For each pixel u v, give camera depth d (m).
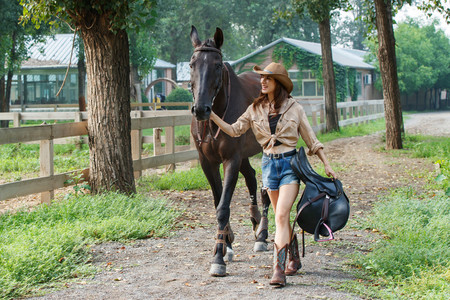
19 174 11.80
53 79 39.38
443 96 67.19
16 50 28.05
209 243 6.21
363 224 6.97
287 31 57.22
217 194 5.62
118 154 8.24
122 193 8.18
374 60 50.03
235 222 7.38
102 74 8.16
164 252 5.80
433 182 10.09
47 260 5.02
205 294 4.34
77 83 39.31
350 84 42.06
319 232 4.47
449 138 19.36
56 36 43.12
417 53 52.19
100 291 4.48
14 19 24.19
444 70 57.91
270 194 4.71
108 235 6.28
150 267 5.23
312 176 4.47
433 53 57.66
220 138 5.23
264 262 5.38
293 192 4.49
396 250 5.19
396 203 7.50
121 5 7.68
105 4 7.80
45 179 8.02
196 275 4.93
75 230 6.25
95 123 8.23
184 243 6.21
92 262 5.41
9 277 4.55
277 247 4.46
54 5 7.89
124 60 8.34
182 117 11.99
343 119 26.67
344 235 6.50
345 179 11.08
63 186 8.38
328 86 22.53
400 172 11.86
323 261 5.37
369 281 4.66
